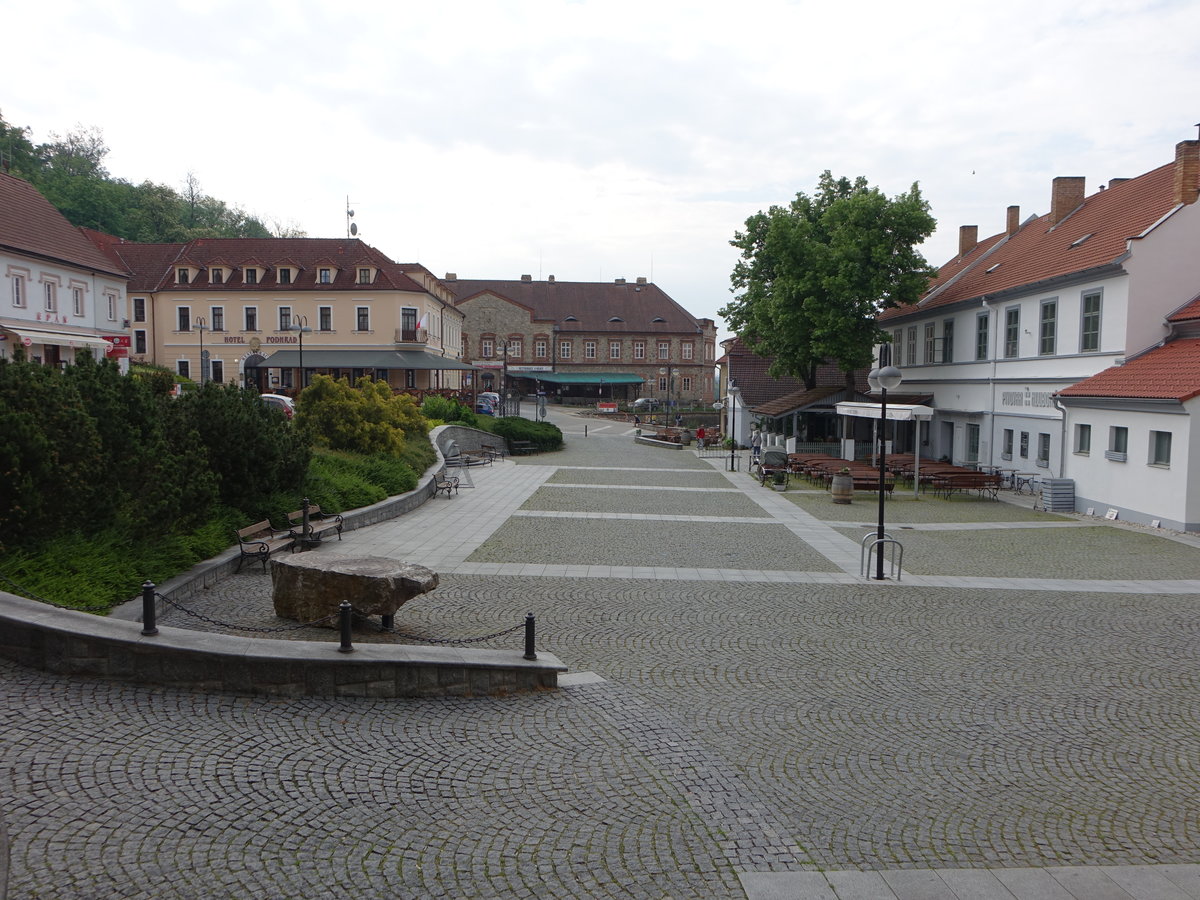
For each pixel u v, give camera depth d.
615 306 99.38
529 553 17.48
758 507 25.77
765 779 7.47
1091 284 26.97
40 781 6.27
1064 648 11.73
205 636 8.62
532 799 6.88
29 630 8.20
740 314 43.09
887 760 7.95
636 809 6.80
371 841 6.03
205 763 6.86
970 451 35.28
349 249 63.81
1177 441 21.58
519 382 95.00
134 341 62.44
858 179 39.91
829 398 42.56
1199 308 24.55
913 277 36.78
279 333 61.66
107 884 5.18
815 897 5.66
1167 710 9.41
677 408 82.00
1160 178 29.31
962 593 14.95
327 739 7.62
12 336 37.75
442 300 71.88
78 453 10.77
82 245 45.78
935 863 6.16
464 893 5.49
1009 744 8.40
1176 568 17.28
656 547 18.62
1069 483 25.80
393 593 10.93
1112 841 6.55
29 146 83.88
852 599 14.37
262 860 5.63
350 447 25.83
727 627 12.45
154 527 12.14
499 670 9.24
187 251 64.38
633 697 9.44
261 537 15.43
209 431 15.49
